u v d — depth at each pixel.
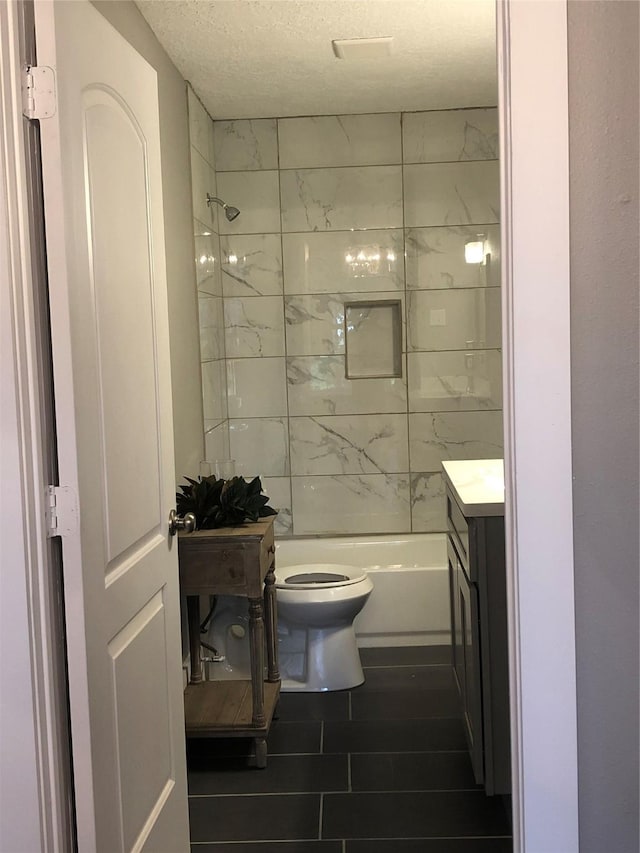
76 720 1.64
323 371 4.44
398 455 4.46
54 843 1.60
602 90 1.34
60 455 1.60
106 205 1.83
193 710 2.94
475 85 3.94
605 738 1.41
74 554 1.61
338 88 3.90
